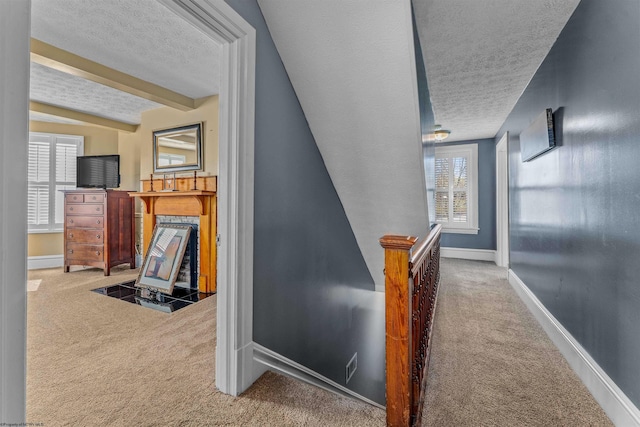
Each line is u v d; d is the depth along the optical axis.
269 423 1.27
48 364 1.76
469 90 3.24
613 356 1.47
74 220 4.05
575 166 1.93
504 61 2.62
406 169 2.31
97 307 2.79
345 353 3.00
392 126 2.03
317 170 2.32
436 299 3.04
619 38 1.43
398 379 1.21
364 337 3.62
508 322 2.60
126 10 1.95
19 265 0.65
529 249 2.97
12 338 0.65
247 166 1.45
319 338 2.38
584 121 1.81
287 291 1.90
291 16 1.59
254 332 1.58
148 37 2.26
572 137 1.98
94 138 4.73
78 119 4.00
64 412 1.34
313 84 1.89
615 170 1.47
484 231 5.57
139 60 2.60
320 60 1.76
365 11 1.51
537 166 2.71
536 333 2.38
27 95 0.66
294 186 1.97
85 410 1.35
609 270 1.52
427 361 1.84
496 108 3.79
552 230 2.33
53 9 1.93
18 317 0.65
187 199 3.50
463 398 1.58
